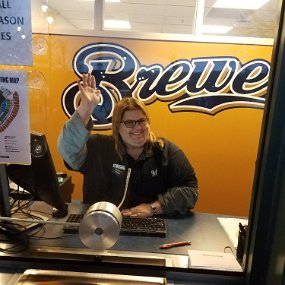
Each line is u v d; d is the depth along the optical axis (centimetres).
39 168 104
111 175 142
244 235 98
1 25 84
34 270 92
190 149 260
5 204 114
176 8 378
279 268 75
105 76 248
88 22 327
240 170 260
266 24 244
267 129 81
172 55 248
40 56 105
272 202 82
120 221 85
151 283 88
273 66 80
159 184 144
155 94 253
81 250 100
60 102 232
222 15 364
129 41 246
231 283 91
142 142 143
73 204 139
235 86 250
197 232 119
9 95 89
